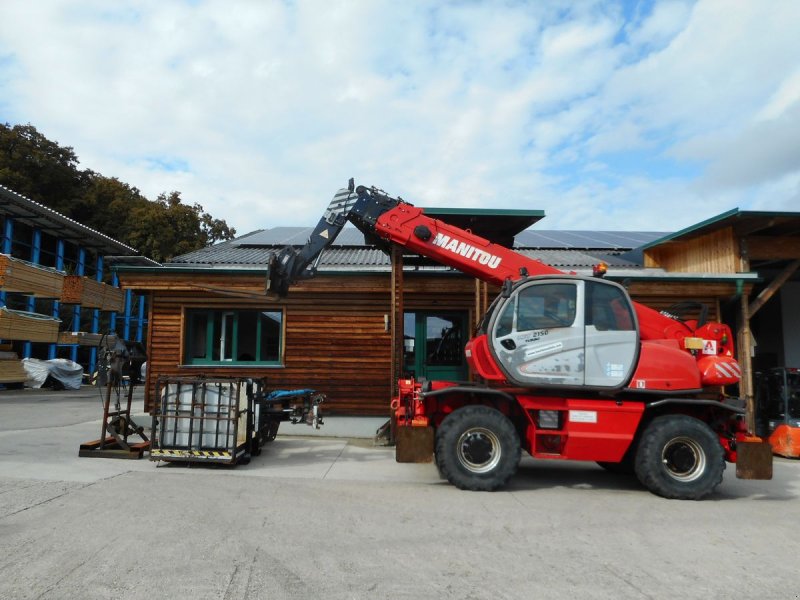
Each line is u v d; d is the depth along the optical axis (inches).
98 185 1624.0
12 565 153.1
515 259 313.3
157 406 293.0
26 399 684.7
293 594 139.3
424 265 482.0
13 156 1391.5
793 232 471.5
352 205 331.6
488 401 280.2
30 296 933.8
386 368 479.5
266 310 486.6
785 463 378.3
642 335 286.7
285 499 232.4
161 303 480.7
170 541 175.3
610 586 150.6
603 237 751.7
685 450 259.8
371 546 177.5
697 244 519.5
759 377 430.9
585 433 264.2
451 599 139.1
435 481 279.4
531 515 220.5
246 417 308.3
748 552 182.9
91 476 263.7
